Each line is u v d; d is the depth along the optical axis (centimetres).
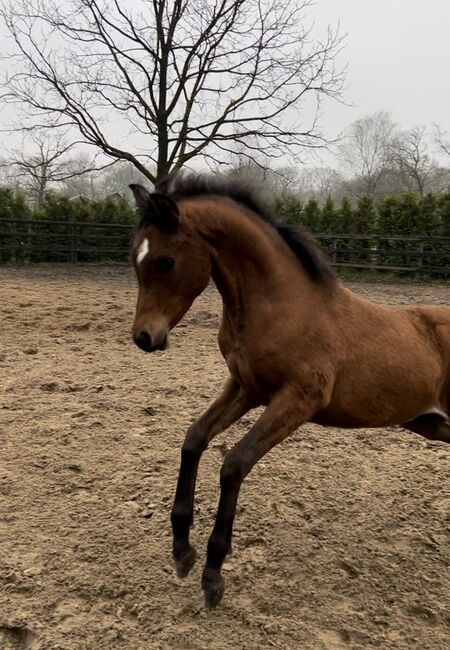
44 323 812
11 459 382
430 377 279
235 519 320
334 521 325
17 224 1723
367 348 260
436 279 1543
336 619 245
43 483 353
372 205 1803
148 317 228
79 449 402
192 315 944
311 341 243
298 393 240
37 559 274
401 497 357
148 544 292
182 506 252
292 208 1844
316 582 270
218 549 236
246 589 262
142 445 413
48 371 589
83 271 1552
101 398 511
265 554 290
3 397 504
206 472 380
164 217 224
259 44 1549
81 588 255
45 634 225
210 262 241
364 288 1356
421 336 286
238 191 254
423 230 1633
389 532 317
